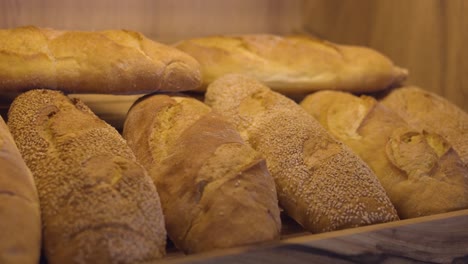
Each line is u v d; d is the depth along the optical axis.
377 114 0.94
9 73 0.85
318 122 0.93
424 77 1.18
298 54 1.05
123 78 0.89
